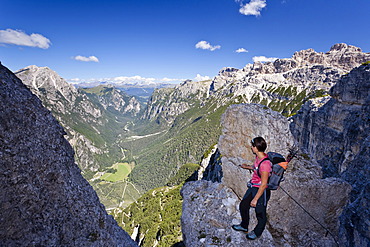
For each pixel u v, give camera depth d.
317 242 7.48
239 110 9.06
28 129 6.53
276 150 8.31
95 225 8.15
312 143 51.12
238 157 8.84
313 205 7.89
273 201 7.61
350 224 8.23
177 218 51.59
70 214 7.26
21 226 5.78
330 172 38.03
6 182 5.64
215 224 7.47
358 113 36.91
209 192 8.94
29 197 6.07
